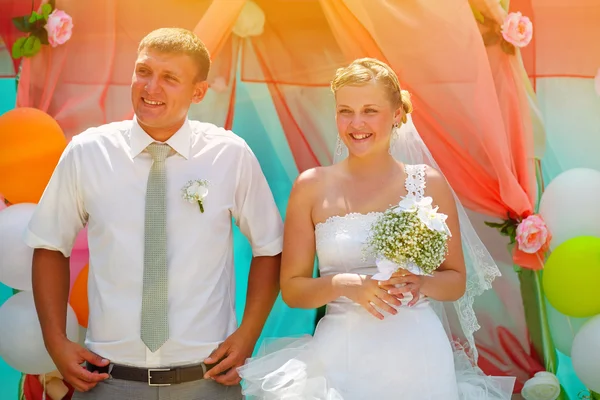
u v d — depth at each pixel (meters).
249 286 2.76
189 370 2.52
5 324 3.05
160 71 2.51
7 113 3.13
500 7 3.29
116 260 2.51
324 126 3.32
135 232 2.53
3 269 3.04
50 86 3.29
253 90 3.32
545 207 3.22
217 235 2.60
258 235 2.76
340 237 2.49
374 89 2.48
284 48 3.31
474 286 2.77
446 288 2.50
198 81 2.62
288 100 3.32
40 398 3.32
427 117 3.28
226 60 3.31
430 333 2.46
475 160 3.29
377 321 2.44
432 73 3.27
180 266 2.53
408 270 2.32
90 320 2.58
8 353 3.06
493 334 3.33
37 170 3.12
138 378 2.49
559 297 3.11
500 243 3.31
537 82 3.32
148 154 2.59
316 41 3.30
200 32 3.28
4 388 3.30
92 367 2.59
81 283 3.17
